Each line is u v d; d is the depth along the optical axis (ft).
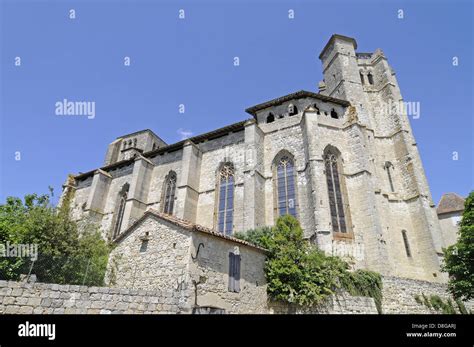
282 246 54.70
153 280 41.75
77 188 138.31
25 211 67.62
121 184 125.08
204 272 40.68
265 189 91.04
